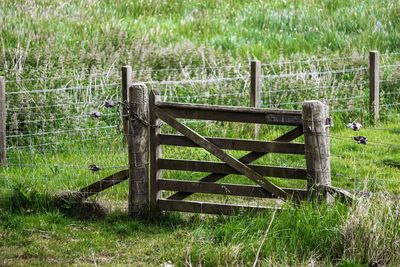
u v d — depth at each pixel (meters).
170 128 25.03
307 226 15.75
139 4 37.59
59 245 16.58
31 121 23.92
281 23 36.06
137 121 17.84
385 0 38.06
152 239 16.91
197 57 29.95
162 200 18.05
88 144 23.98
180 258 15.52
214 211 17.72
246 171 17.42
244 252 15.31
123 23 33.84
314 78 27.91
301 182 21.03
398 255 14.98
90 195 18.58
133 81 27.12
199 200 19.83
